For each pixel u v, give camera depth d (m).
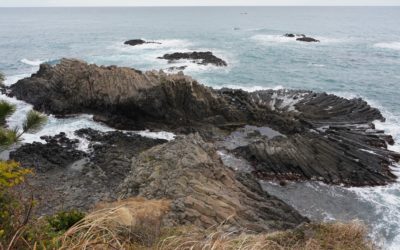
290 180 28.45
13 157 30.59
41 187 25.83
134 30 134.38
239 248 8.36
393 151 31.72
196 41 100.94
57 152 31.64
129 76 41.59
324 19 192.75
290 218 21.38
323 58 75.69
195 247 8.24
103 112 40.41
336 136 34.09
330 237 12.38
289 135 35.28
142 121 38.53
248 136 36.09
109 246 7.06
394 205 25.17
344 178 28.19
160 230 12.34
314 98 44.03
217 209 18.69
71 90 42.50
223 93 44.44
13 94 45.88
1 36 114.06
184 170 21.34
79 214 11.98
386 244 21.25
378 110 41.84
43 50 85.88
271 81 56.97
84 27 148.12
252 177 27.39
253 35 115.38
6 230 6.13
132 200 17.95
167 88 38.06
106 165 29.77
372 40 103.31
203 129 37.19
